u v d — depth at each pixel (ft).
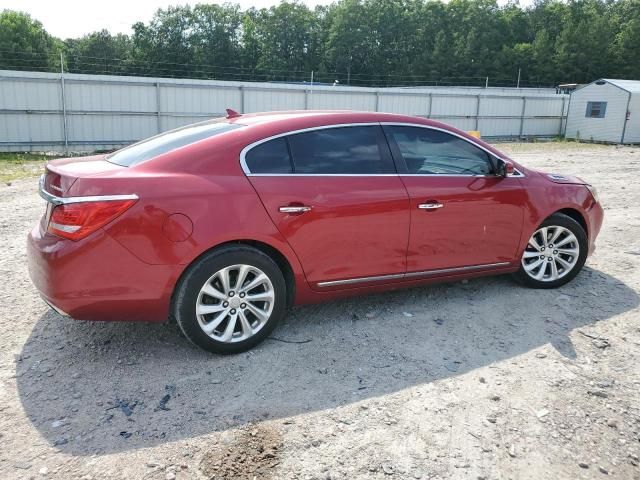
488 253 14.66
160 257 10.71
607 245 21.02
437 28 290.97
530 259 15.80
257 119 12.94
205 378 10.94
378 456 8.72
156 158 11.42
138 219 10.50
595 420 9.77
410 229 13.30
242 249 11.43
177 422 9.50
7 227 23.04
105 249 10.37
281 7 288.10
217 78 277.85
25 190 33.17
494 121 98.89
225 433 9.23
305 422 9.56
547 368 11.53
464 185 14.01
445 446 9.00
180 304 11.08
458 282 16.52
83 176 10.53
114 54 290.76
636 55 233.96
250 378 10.98
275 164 12.01
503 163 14.51
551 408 10.11
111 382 10.75
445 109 93.76
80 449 8.75
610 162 56.34
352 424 9.52
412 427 9.47
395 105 89.25
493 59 263.70
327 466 8.47
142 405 9.99
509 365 11.64
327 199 12.22
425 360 11.81
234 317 11.68
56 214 10.53
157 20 274.98
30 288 15.67
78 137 67.05
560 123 104.63
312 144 12.52
